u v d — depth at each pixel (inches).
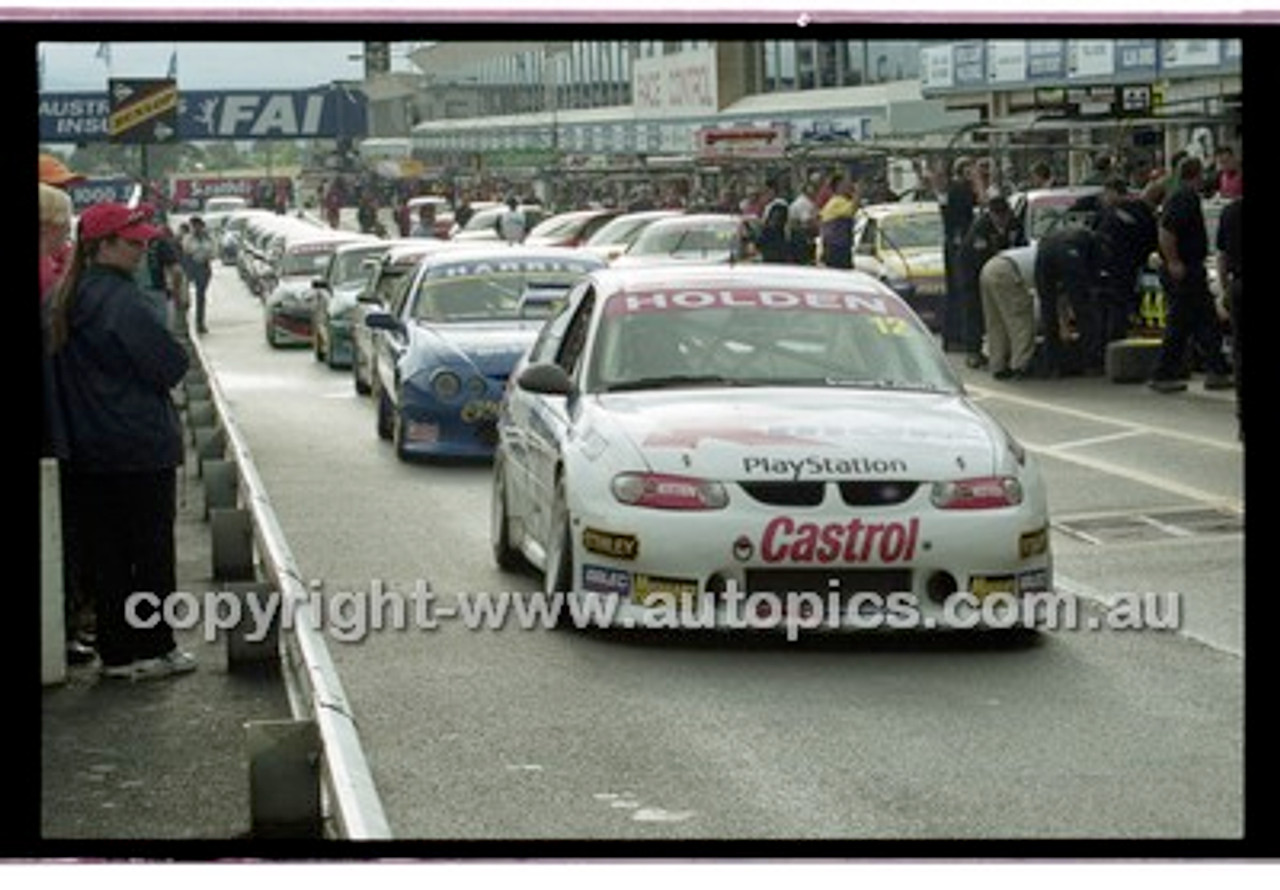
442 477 780.0
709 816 332.2
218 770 372.2
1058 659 444.1
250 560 562.6
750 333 502.3
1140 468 729.0
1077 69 1344.7
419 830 326.3
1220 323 941.2
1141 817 327.6
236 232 2940.5
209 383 948.0
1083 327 1032.8
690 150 1879.9
